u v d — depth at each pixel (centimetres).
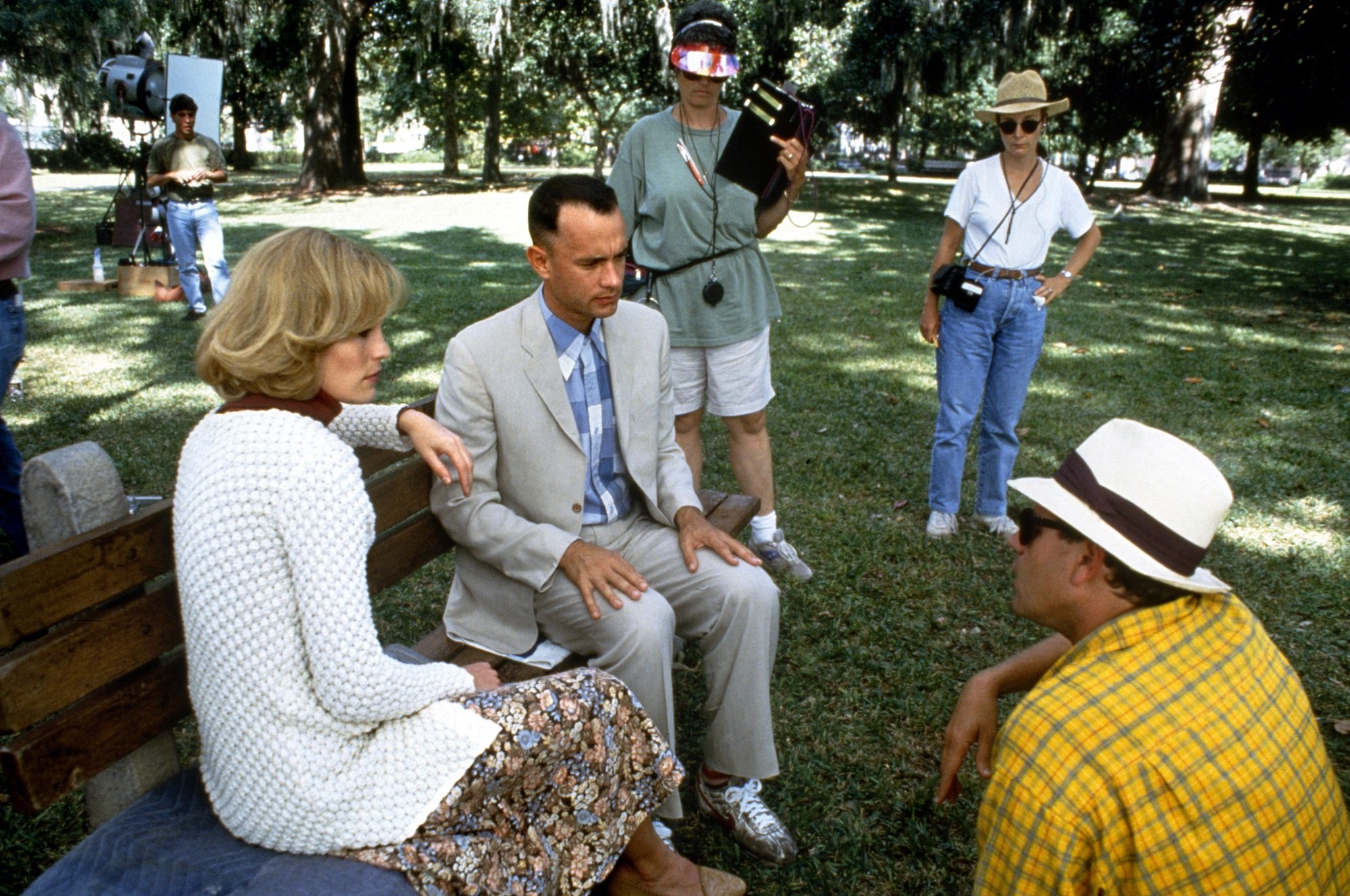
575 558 241
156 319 857
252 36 2795
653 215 369
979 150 4878
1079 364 759
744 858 251
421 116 3944
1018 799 138
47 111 2880
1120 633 145
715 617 245
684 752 294
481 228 1683
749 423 391
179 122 828
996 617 375
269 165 4684
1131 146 4888
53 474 179
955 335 424
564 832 189
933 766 288
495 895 172
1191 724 133
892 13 2323
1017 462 541
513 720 179
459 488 246
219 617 159
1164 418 618
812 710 315
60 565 160
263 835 165
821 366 739
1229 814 129
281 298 166
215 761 167
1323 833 137
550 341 254
